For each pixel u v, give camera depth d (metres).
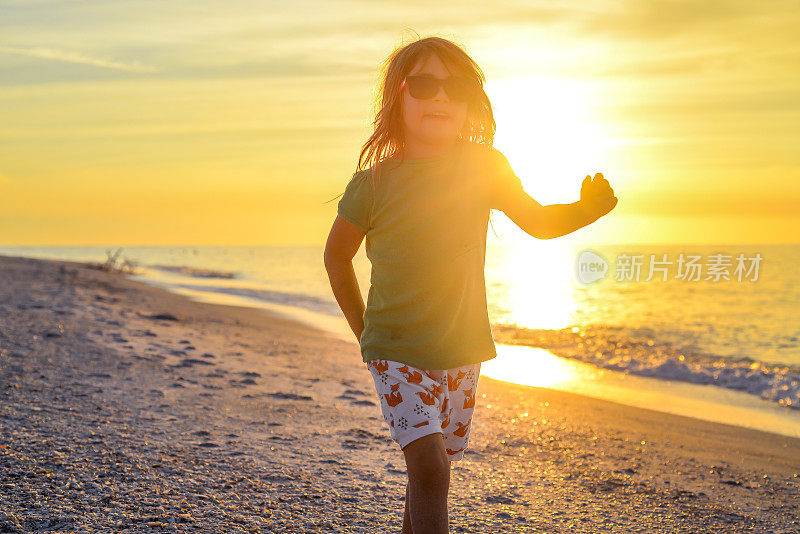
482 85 2.29
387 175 2.23
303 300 22.03
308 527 3.22
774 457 5.54
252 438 4.88
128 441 4.50
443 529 2.13
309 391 6.93
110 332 9.75
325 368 8.65
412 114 2.21
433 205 2.19
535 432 5.95
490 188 2.27
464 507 3.75
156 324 11.53
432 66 2.21
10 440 4.31
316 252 127.56
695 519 3.79
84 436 4.54
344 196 2.33
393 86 2.26
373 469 4.30
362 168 2.38
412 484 2.16
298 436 5.04
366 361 2.31
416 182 2.20
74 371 6.79
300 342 11.31
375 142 2.32
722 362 11.76
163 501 3.43
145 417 5.23
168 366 7.60
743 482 4.69
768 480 4.77
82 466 3.91
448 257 2.20
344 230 2.31
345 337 12.81
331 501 3.62
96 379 6.51
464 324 2.25
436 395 2.22
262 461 4.29
